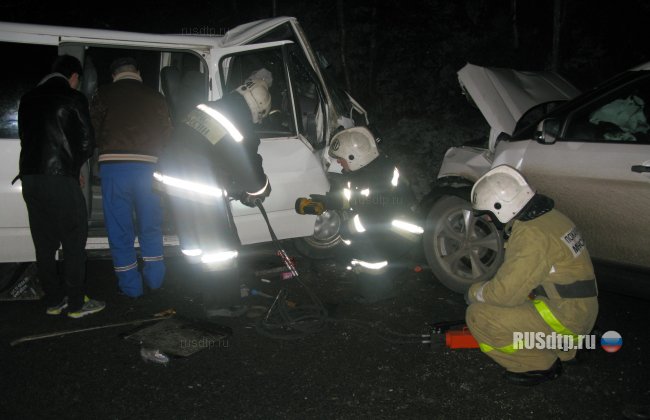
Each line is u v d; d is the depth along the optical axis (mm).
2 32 3883
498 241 3998
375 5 10484
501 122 4273
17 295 4160
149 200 4012
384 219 3895
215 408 2848
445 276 4324
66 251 3773
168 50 4094
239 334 3633
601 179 3602
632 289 3600
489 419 2760
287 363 3275
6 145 3883
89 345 3480
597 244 3721
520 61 10773
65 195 3652
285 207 4477
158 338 3521
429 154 8070
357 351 3414
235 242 3775
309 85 4949
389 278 4152
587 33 10672
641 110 3658
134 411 2820
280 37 4559
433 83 10352
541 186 3930
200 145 3529
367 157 3818
